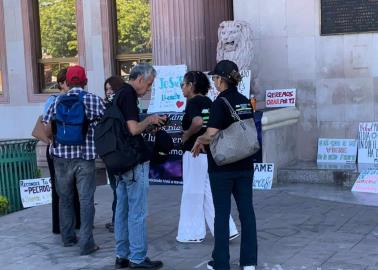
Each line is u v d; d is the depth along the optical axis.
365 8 9.95
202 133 6.26
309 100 10.43
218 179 5.39
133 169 5.68
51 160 7.14
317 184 9.52
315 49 10.31
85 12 13.10
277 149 9.80
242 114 5.32
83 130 6.26
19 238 7.30
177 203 8.63
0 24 13.88
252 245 5.52
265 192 9.09
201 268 5.82
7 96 14.00
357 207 7.96
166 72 10.32
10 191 8.98
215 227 5.46
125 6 12.99
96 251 6.59
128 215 5.86
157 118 5.66
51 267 6.12
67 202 6.70
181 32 10.66
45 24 13.77
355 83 10.13
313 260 5.84
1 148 8.87
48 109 6.37
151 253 6.36
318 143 10.38
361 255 5.93
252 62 10.06
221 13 11.84
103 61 13.03
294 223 7.27
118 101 5.63
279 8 10.46
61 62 13.68
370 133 9.96
